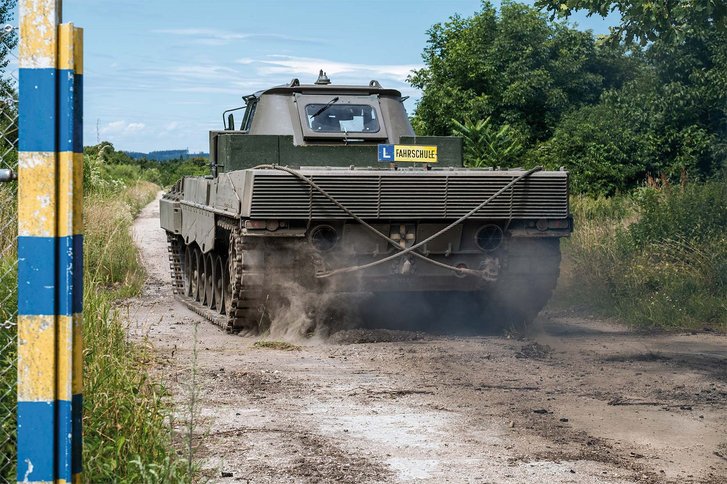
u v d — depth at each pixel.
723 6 13.52
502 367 10.24
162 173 87.25
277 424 7.60
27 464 4.35
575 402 8.50
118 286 18.89
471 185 12.20
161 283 20.48
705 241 16.69
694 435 7.38
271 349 11.45
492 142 30.59
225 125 16.30
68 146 4.32
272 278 12.02
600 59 40.72
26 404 4.34
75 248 4.36
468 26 41.94
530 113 38.88
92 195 27.66
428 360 10.64
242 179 11.95
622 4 13.97
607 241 17.95
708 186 18.53
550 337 12.75
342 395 8.73
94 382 6.68
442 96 39.28
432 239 12.34
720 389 9.14
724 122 29.61
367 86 14.54
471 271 12.42
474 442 7.12
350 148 13.48
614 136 30.83
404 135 14.35
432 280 12.46
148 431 6.16
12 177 4.46
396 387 9.12
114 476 5.43
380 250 12.23
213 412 7.94
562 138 32.12
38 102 4.30
